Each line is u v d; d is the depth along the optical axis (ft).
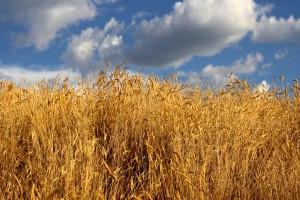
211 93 21.53
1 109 18.90
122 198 12.48
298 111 22.44
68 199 10.54
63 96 19.17
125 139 15.96
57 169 12.00
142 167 14.89
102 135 17.06
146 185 13.19
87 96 19.93
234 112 19.83
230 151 16.19
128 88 20.08
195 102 20.65
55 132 15.90
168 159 14.49
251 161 16.16
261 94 22.93
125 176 14.03
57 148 14.43
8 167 13.47
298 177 13.89
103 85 20.29
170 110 18.17
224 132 17.38
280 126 20.65
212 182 13.41
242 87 22.25
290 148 16.52
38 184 11.26
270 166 15.44
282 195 13.44
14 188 12.14
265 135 18.01
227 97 21.35
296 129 20.66
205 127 17.15
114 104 18.81
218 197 12.62
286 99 23.56
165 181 13.14
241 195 13.75
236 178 14.62
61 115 17.85
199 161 14.26
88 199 10.73
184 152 15.01
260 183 13.78
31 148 15.07
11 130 16.25
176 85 21.13
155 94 20.01
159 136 16.42
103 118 18.21
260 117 20.62
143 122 17.62
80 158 12.53
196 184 12.46
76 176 11.98
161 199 12.50
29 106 19.42
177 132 15.51
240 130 18.03
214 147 15.83
